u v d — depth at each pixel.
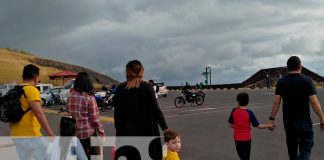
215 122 16.00
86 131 5.82
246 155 6.74
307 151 6.52
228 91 47.53
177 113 20.50
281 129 13.27
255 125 6.65
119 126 5.18
